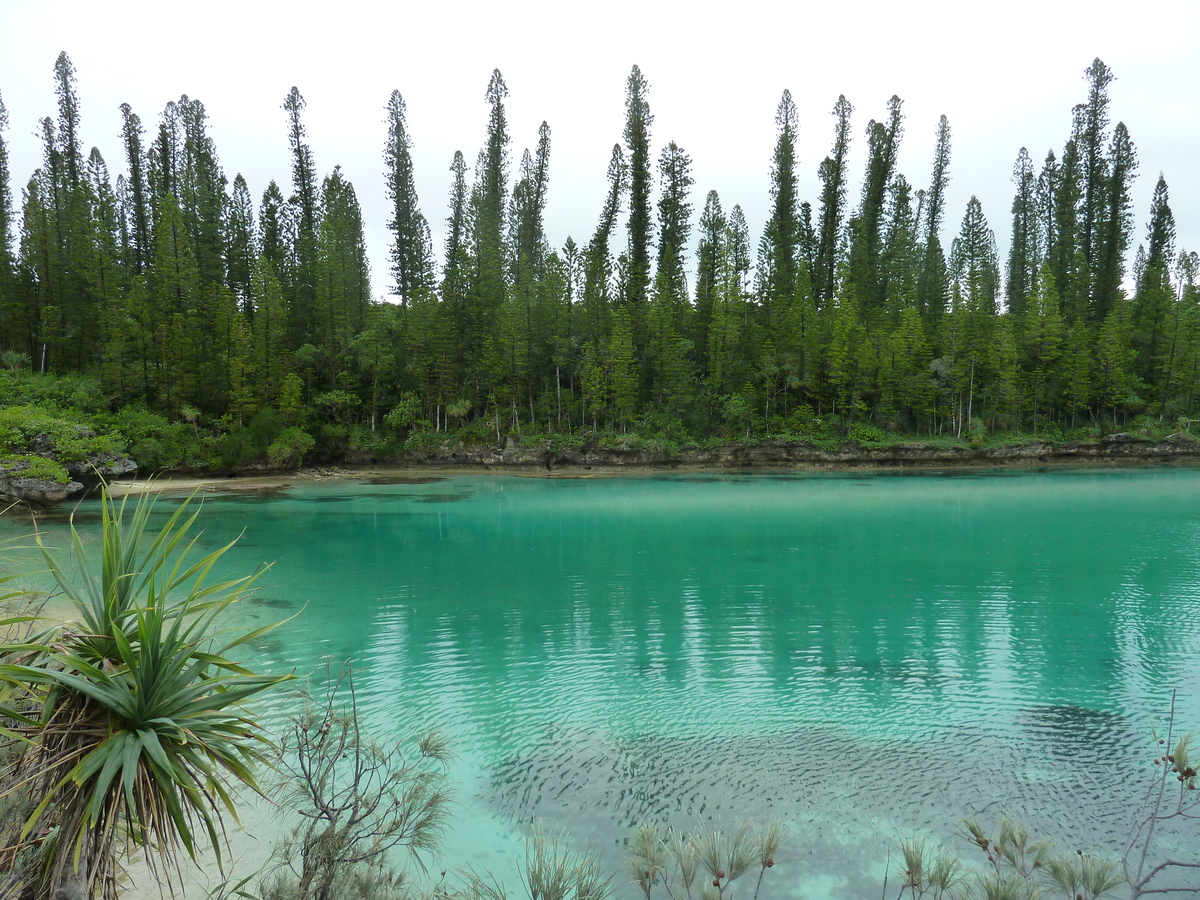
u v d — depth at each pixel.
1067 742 9.77
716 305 75.81
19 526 29.22
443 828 7.28
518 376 70.38
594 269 73.81
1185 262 101.12
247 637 3.56
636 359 75.19
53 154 85.88
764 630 15.46
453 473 62.69
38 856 3.24
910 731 10.12
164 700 3.19
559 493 47.06
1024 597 18.53
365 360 69.56
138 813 2.99
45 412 45.91
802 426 69.31
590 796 8.16
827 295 88.81
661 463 66.38
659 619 16.39
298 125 85.12
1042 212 98.25
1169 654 13.70
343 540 28.38
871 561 23.62
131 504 38.34
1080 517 33.94
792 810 7.85
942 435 69.31
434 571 22.06
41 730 2.97
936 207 96.69
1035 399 70.00
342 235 76.44
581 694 11.58
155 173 88.81
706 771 8.84
